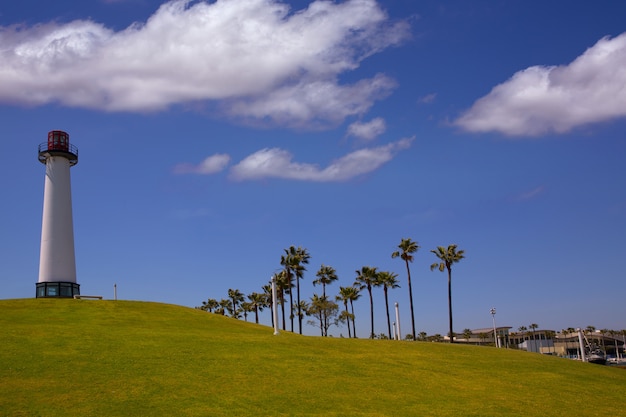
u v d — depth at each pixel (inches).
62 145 3230.8
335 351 1972.2
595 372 2162.9
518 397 1547.7
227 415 1154.7
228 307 6781.5
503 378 1806.1
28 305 2502.5
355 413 1253.7
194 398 1245.1
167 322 2383.1
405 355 2049.7
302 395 1352.1
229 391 1323.8
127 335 1870.1
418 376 1689.2
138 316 2458.2
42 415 1055.6
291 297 4731.8
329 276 5113.2
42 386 1226.0
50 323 2116.1
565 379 1894.7
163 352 1646.2
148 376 1378.0
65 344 1638.8
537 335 7524.6
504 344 7111.2
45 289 3026.6
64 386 1240.2
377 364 1801.2
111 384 1286.9
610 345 7116.1
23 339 1662.2
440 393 1510.8
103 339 1760.6
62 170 3218.5
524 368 2039.9
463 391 1558.8
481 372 1871.3
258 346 1888.5
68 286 3085.6
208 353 1691.7
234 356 1686.8
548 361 2308.1
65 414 1071.6
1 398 1126.4
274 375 1508.4
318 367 1658.5
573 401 1569.9
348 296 5132.9
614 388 1847.9
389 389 1494.8
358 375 1615.4
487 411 1366.9
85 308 2529.5
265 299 6013.8
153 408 1154.0
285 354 1795.0
